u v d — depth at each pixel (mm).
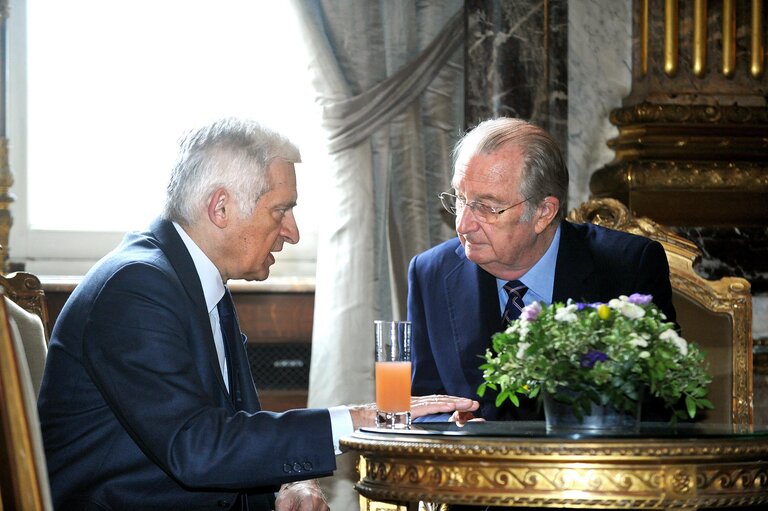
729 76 4484
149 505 2303
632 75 4566
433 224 4461
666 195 4359
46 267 4508
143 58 4676
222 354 2559
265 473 2248
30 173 4539
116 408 2266
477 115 4312
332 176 4289
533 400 2873
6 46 4242
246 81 4746
